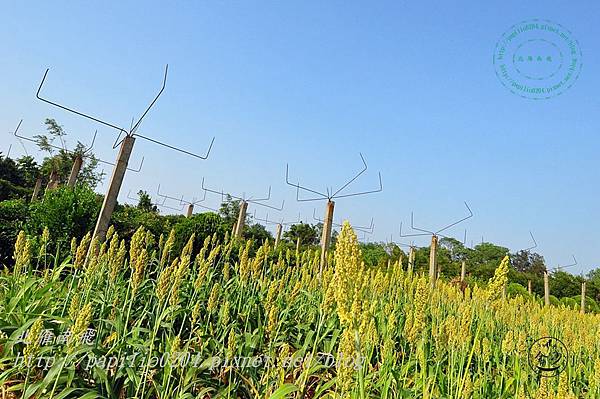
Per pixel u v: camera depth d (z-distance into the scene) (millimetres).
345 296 2254
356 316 2264
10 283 5223
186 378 3635
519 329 7082
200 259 5789
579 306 24969
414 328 3525
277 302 5793
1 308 4414
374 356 5031
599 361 3895
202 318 5363
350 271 2244
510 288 20203
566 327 7195
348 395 2676
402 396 3584
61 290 5145
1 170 36500
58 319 4016
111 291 4941
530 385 4086
